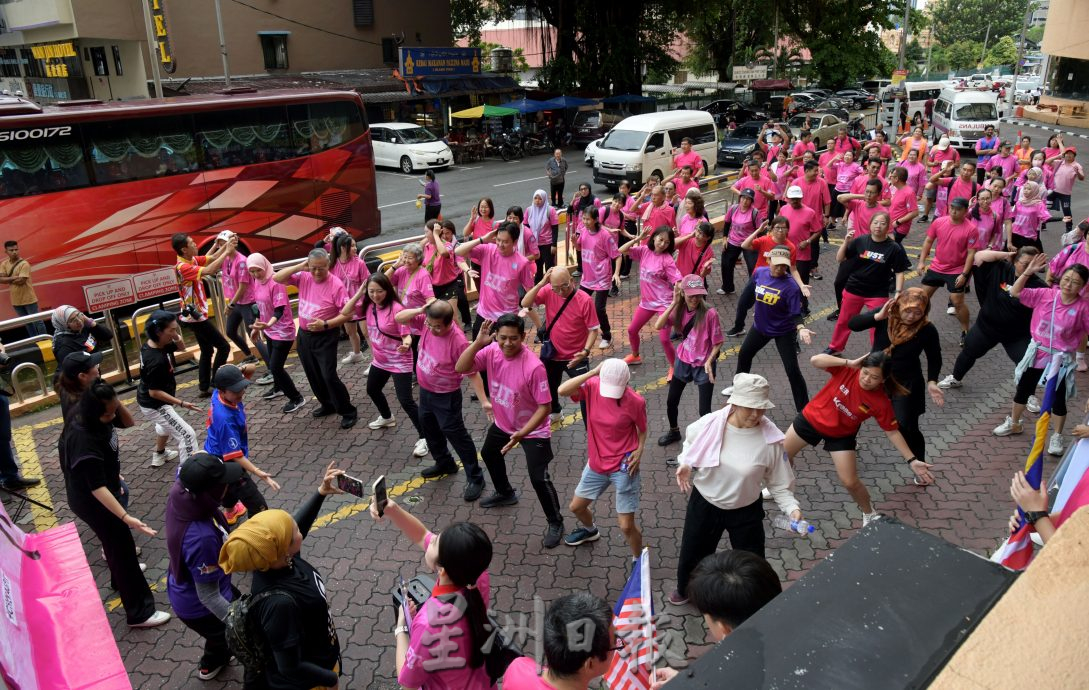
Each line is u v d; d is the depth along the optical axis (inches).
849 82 2095.2
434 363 250.5
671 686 65.3
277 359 332.2
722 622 118.3
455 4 1640.0
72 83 1106.7
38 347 414.3
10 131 428.5
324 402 332.2
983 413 317.7
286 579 133.3
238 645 130.9
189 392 367.2
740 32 2150.6
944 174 602.5
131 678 190.2
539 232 481.7
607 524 248.2
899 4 1930.4
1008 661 56.0
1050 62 1897.1
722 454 181.3
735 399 176.1
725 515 186.9
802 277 432.8
